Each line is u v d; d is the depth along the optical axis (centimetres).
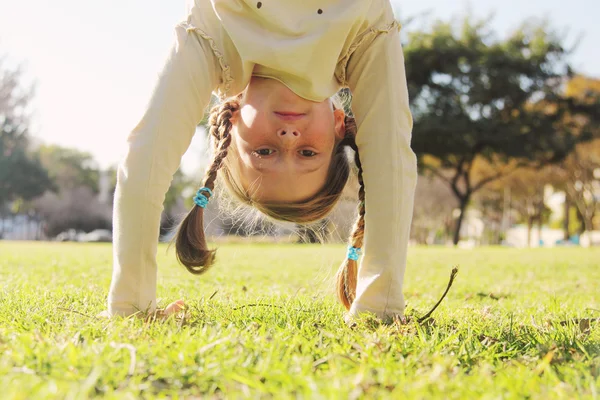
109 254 1073
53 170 5212
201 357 194
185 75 282
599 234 4247
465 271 804
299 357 202
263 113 283
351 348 228
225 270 695
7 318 276
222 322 273
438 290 528
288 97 283
